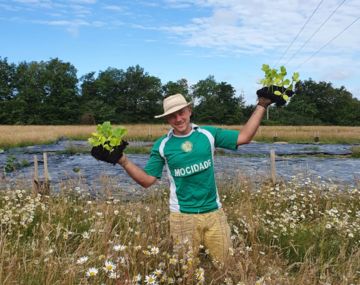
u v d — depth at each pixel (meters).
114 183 8.09
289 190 7.94
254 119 3.77
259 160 19.31
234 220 5.66
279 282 3.38
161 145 3.97
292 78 3.60
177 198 4.05
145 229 4.40
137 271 3.21
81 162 18.22
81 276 3.25
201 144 3.89
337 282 3.68
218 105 117.38
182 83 128.12
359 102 126.75
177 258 3.30
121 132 3.38
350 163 18.84
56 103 107.19
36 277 3.21
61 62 112.69
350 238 5.21
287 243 4.90
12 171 13.54
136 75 120.44
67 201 6.51
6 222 4.65
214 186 4.09
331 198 7.81
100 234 4.00
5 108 103.94
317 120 116.19
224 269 3.55
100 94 119.94
